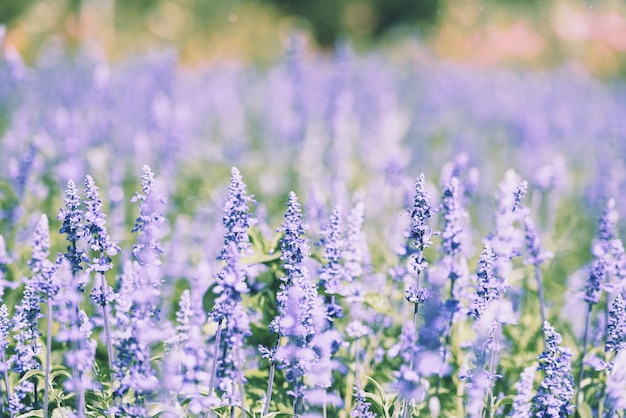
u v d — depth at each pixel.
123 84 5.02
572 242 2.76
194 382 2.07
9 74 3.37
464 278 2.15
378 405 2.06
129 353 1.99
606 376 2.13
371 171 3.59
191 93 5.00
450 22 8.92
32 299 2.02
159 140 3.45
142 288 1.98
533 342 2.27
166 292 2.35
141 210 1.99
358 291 2.10
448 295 2.26
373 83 5.48
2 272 2.19
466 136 4.09
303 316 1.99
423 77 5.94
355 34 10.44
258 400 2.12
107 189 2.88
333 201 2.61
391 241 2.57
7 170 2.86
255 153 3.96
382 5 10.78
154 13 9.14
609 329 2.04
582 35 8.52
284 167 3.57
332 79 4.56
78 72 5.43
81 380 1.98
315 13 10.28
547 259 2.56
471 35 8.76
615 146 3.96
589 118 4.85
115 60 7.58
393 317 2.30
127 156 3.47
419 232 2.02
